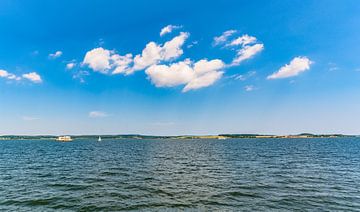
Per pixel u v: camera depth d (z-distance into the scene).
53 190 23.69
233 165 42.72
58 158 58.31
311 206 18.39
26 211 17.38
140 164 45.25
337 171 35.22
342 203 19.09
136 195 21.75
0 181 28.34
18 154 71.31
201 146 123.88
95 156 64.19
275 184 26.09
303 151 78.19
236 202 19.53
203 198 20.69
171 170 37.00
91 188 24.55
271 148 97.81
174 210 17.64
